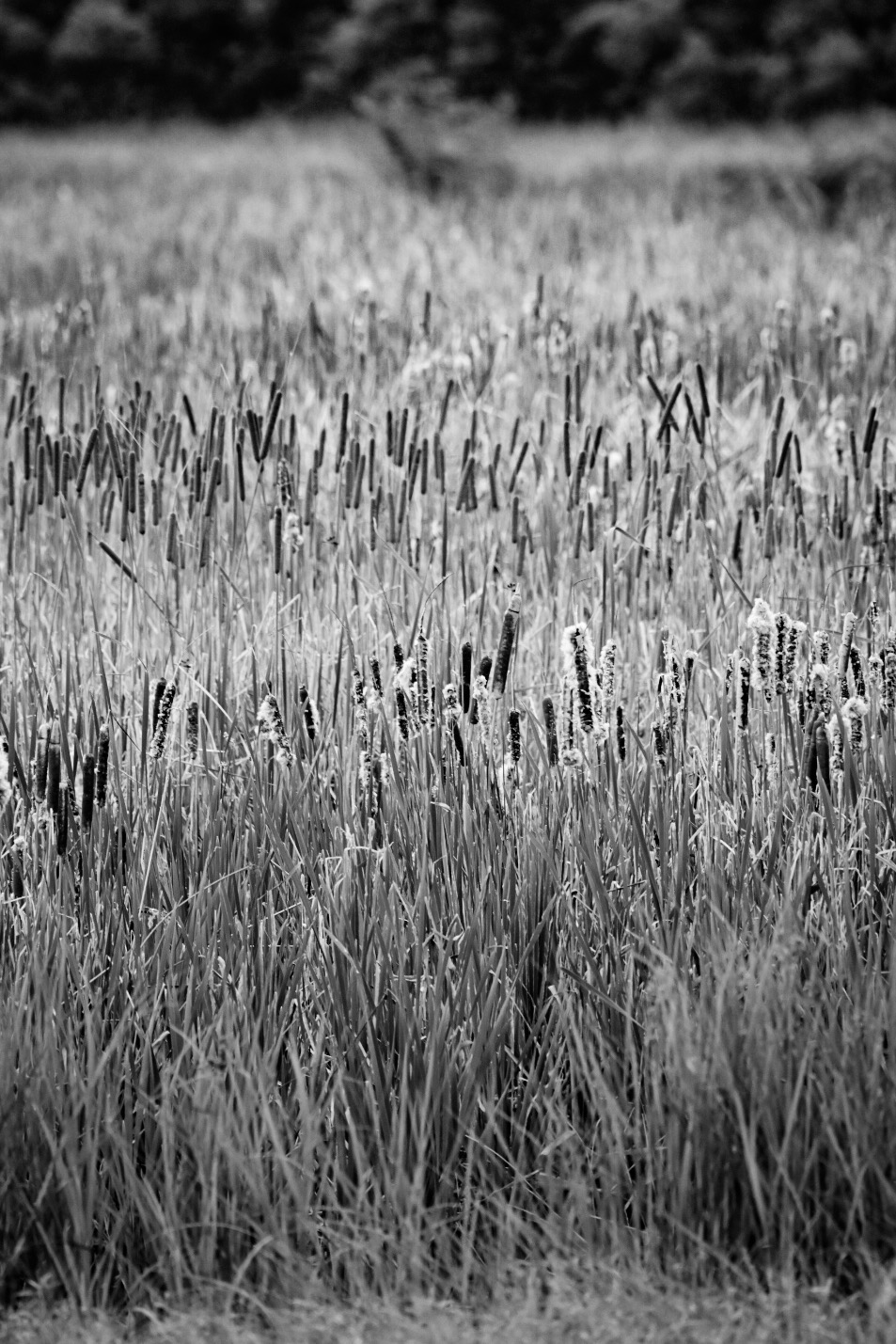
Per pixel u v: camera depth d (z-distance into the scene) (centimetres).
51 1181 242
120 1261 236
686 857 282
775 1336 210
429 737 301
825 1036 245
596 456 448
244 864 289
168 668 339
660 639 341
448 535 426
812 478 473
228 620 363
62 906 277
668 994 239
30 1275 238
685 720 305
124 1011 255
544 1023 273
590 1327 210
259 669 352
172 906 276
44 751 294
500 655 298
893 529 431
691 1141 238
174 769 314
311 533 417
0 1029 251
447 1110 250
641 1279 220
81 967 268
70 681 334
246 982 266
